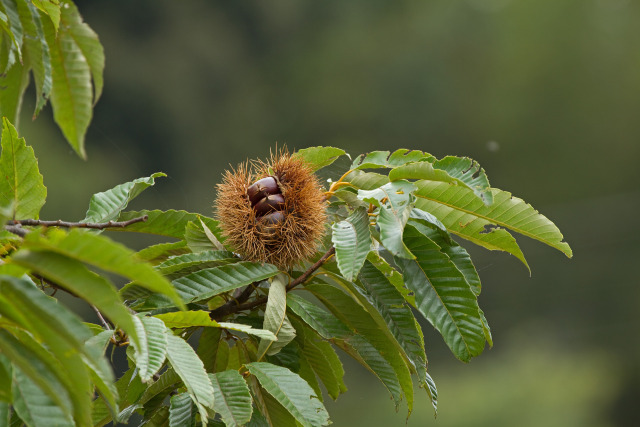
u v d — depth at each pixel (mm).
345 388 2523
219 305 2488
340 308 2230
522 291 17328
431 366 16562
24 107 14961
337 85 26438
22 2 1918
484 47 28734
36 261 1026
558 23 29234
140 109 21281
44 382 1125
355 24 28047
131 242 9773
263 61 25891
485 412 15305
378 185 2338
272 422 2068
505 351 16969
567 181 27156
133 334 1039
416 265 2121
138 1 22844
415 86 27234
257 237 2230
